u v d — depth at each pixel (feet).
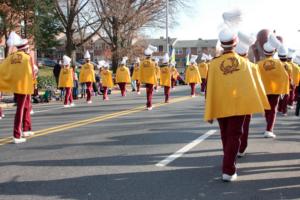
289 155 28.55
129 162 26.53
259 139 34.65
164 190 20.90
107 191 20.77
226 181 22.29
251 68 23.09
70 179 22.86
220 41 22.80
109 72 80.69
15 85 32.63
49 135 36.52
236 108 21.80
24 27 97.14
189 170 24.61
